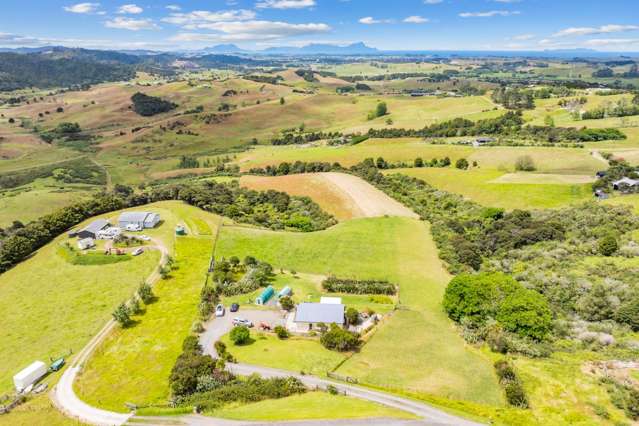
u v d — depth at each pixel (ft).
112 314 238.89
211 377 169.58
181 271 289.94
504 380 156.56
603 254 250.57
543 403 143.33
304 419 137.90
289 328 217.15
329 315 216.95
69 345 217.15
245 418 142.41
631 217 285.43
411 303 240.53
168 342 213.87
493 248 302.66
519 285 207.62
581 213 313.12
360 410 142.51
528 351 173.37
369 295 253.03
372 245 314.55
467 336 193.77
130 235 345.51
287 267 293.43
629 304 190.39
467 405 144.25
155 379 185.57
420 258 294.87
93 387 182.80
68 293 268.21
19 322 243.40
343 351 191.42
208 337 212.84
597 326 187.21
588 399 142.20
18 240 335.67
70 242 340.39
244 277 272.31
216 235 341.82
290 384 160.66
